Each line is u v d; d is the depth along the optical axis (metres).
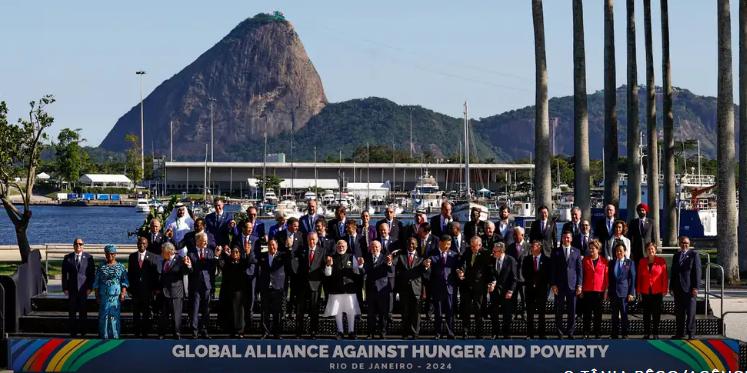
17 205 165.00
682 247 19.09
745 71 29.38
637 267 19.77
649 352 18.41
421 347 18.42
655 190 36.38
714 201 65.19
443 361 18.45
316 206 20.78
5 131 34.34
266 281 19.11
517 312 20.59
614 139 31.70
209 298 19.25
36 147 35.47
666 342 18.36
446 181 187.12
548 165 27.91
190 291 19.09
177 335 18.95
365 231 19.86
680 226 54.47
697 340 18.36
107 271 18.91
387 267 19.11
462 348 18.44
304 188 166.62
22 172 36.09
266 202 138.75
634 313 21.05
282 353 18.38
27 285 20.53
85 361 18.34
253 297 20.45
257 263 19.28
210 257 19.20
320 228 19.83
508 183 170.00
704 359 18.33
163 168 186.75
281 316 19.73
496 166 186.00
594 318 19.27
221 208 20.38
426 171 177.62
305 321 19.86
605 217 20.34
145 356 18.38
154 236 19.75
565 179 169.00
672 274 19.11
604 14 31.94
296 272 19.22
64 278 19.14
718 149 29.58
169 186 184.12
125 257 34.38
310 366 18.42
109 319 18.86
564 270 18.94
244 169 185.00
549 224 20.12
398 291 19.23
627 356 18.39
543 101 28.11
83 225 109.12
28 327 19.67
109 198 172.62
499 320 19.89
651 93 36.59
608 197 31.80
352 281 19.14
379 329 19.23
